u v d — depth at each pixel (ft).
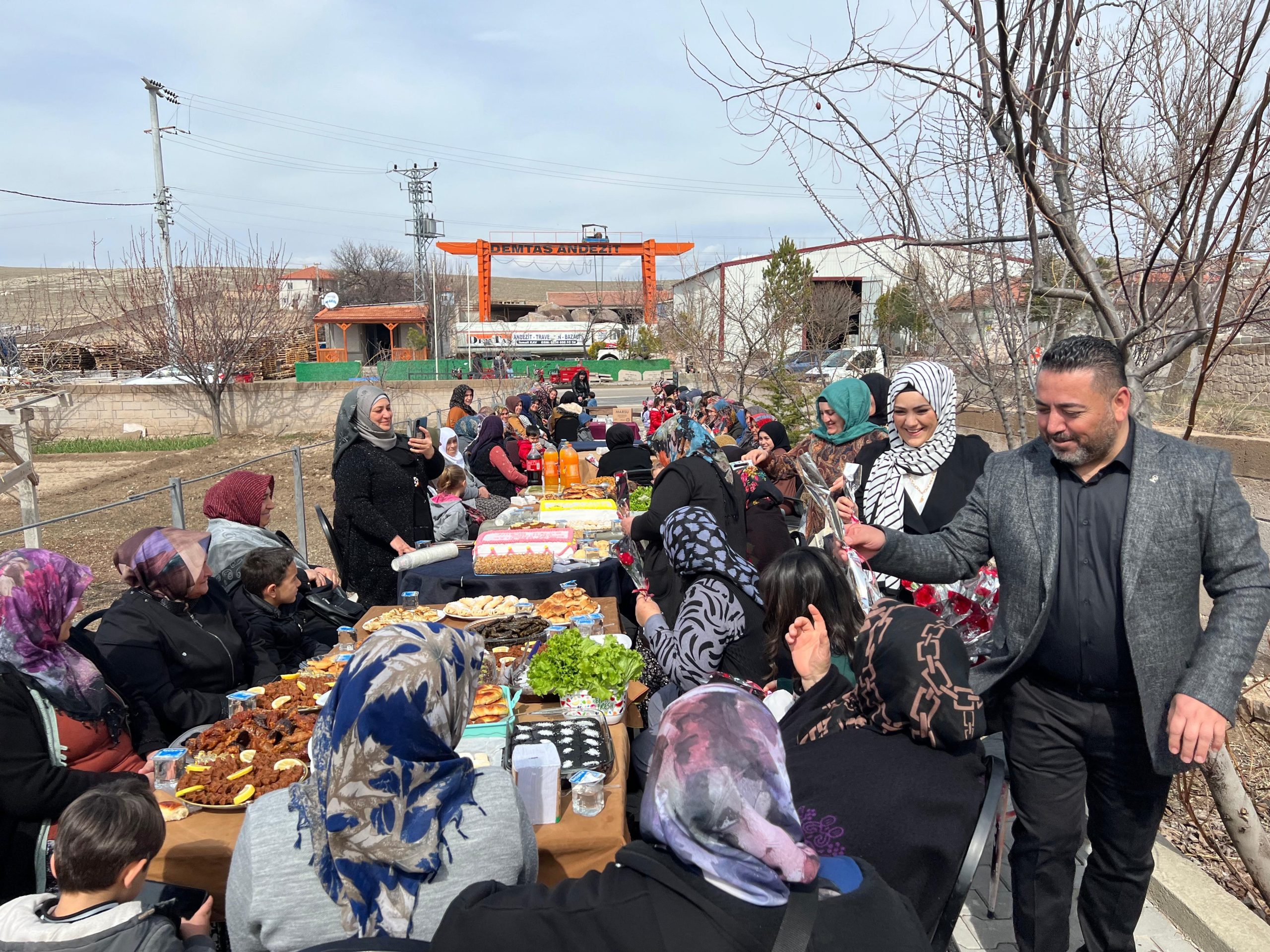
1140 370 9.65
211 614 11.64
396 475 18.15
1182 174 9.18
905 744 6.49
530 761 7.45
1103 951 7.84
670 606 13.79
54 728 8.59
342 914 5.23
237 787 7.87
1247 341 12.02
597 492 23.40
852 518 10.54
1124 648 7.07
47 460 61.52
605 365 137.28
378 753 5.24
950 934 6.40
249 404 75.66
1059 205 9.81
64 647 9.17
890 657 6.44
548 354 159.74
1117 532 7.07
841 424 15.11
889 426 11.82
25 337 71.97
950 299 14.20
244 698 9.40
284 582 13.50
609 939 4.16
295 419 76.48
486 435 30.71
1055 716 7.50
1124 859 7.56
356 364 108.47
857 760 6.46
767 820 4.21
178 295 76.23
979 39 9.50
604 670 9.39
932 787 6.21
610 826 7.33
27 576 8.71
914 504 11.10
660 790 4.37
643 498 20.77
